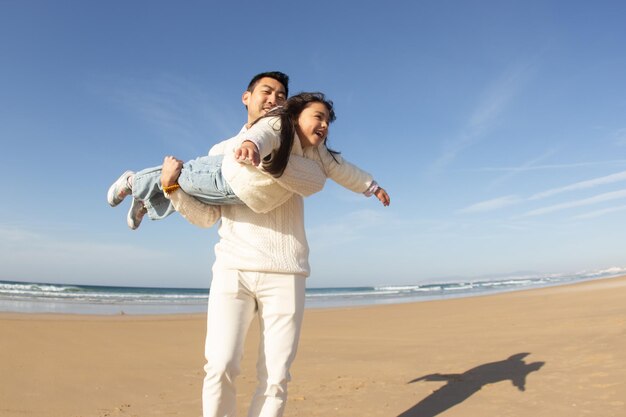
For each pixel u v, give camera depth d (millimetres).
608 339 5246
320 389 4145
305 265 2467
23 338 7188
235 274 2354
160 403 3932
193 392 4324
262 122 2131
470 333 7469
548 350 5102
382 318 11883
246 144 1911
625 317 7125
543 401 3279
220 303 2359
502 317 9742
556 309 10273
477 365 4719
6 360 5547
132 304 21344
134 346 7129
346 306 20578
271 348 2389
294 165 2201
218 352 2301
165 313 15594
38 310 15086
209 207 2430
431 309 14391
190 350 6918
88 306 18766
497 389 3699
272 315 2381
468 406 3334
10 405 3801
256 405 2416
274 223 2391
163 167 2355
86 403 3941
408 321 10617
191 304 22469
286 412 3475
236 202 2320
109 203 2611
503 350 5453
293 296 2393
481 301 16734
